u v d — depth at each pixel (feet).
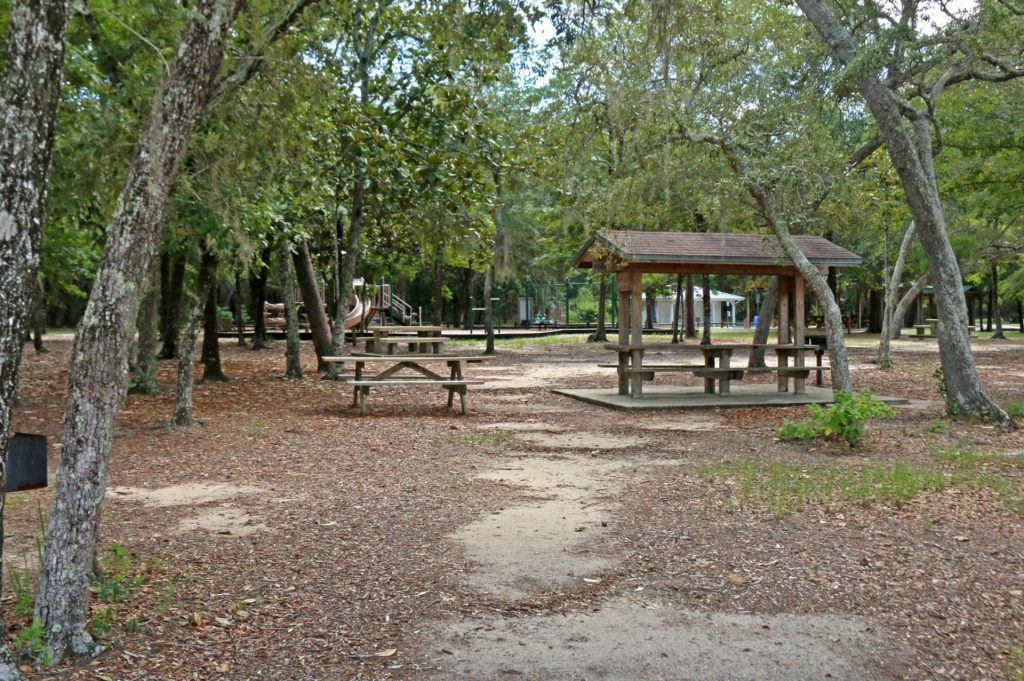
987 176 64.39
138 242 13.46
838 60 46.91
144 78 31.83
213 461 30.96
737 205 53.78
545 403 51.98
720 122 50.29
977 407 42.24
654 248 50.01
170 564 18.29
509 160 45.93
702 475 28.25
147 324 54.75
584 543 20.15
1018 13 43.14
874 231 99.19
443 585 17.16
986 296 207.72
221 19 14.10
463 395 45.50
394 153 46.93
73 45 32.65
